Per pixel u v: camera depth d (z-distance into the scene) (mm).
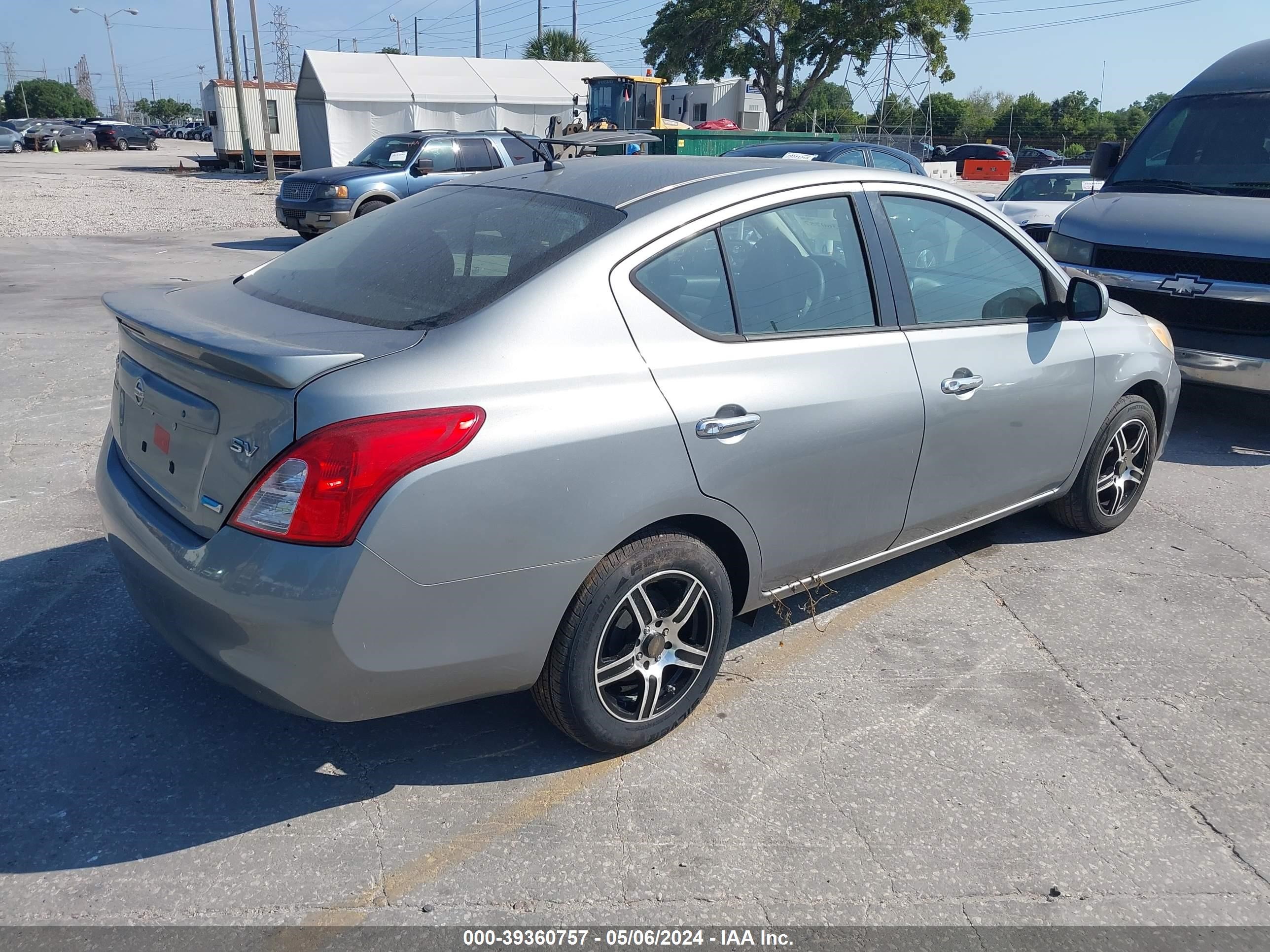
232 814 2785
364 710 2557
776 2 41062
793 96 45219
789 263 3256
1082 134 62438
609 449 2695
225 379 2518
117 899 2465
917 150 46344
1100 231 6734
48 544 4469
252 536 2432
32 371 7344
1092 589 4305
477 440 2494
